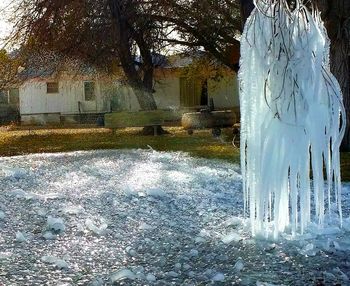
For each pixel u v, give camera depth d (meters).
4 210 4.83
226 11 16.64
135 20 16.05
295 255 3.52
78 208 4.96
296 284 2.98
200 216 4.85
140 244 3.87
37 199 5.36
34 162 8.42
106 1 15.42
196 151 10.34
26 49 16.42
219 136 14.00
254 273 3.18
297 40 3.71
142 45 16.94
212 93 27.11
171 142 12.58
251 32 3.75
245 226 4.28
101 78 18.75
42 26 15.90
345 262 3.38
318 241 3.82
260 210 3.89
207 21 16.75
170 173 7.31
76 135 15.95
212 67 21.70
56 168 7.66
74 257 3.52
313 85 3.73
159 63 18.36
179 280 3.07
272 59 3.69
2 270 3.20
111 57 16.47
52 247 3.75
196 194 5.93
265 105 3.74
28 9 16.25
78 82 22.27
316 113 3.76
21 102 26.36
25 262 3.38
